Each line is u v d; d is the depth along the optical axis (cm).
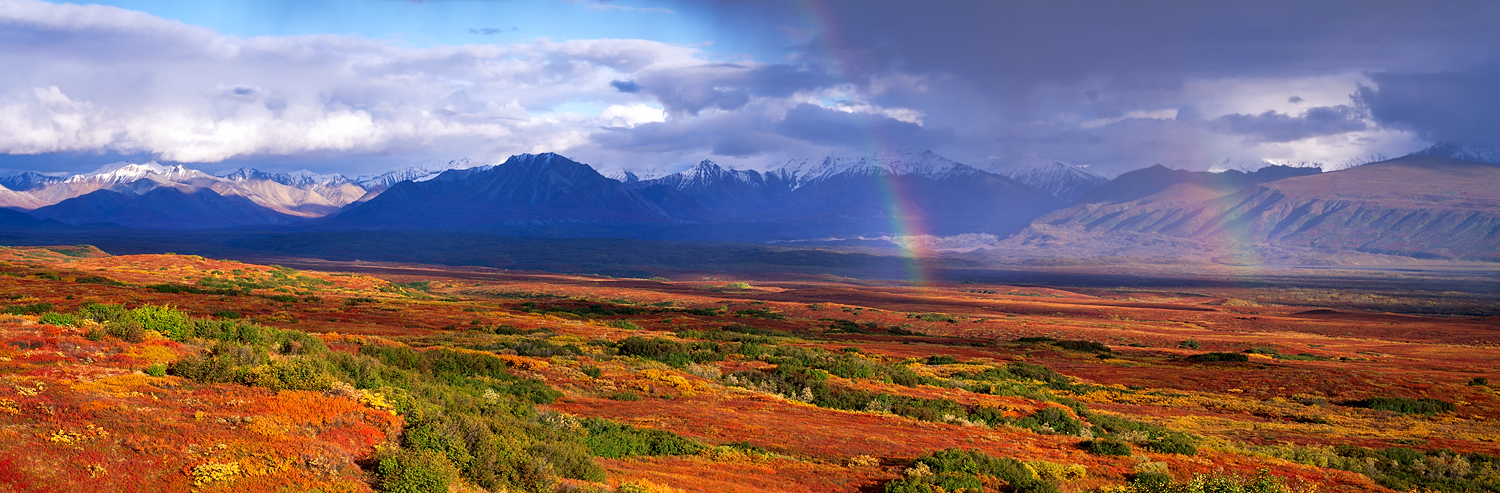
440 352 4147
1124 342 11756
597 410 3388
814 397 4131
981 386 5162
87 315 2809
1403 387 6166
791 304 16700
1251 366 7644
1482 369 7956
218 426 1741
